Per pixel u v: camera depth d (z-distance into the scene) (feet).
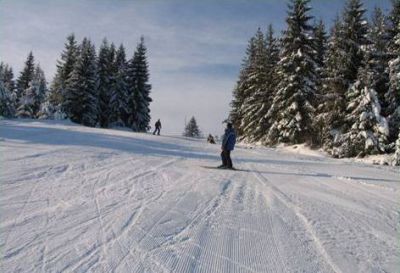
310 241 19.81
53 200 22.52
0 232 16.81
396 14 100.99
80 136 62.34
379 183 41.81
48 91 188.34
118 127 185.68
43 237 16.74
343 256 18.01
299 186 36.14
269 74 139.64
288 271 15.78
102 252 15.74
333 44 101.91
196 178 35.35
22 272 13.34
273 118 121.08
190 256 16.26
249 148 94.38
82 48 189.47
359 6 99.66
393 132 89.10
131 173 33.91
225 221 21.94
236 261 16.33
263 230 20.98
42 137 54.80
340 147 92.94
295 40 113.29
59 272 13.61
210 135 109.40
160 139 79.00
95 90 177.47
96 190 26.13
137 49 191.93
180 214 22.38
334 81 98.89
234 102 186.91
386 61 96.37
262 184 35.63
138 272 14.20
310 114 107.86
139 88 191.31
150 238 17.89
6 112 144.05
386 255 18.57
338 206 28.35
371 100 88.74
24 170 29.63
